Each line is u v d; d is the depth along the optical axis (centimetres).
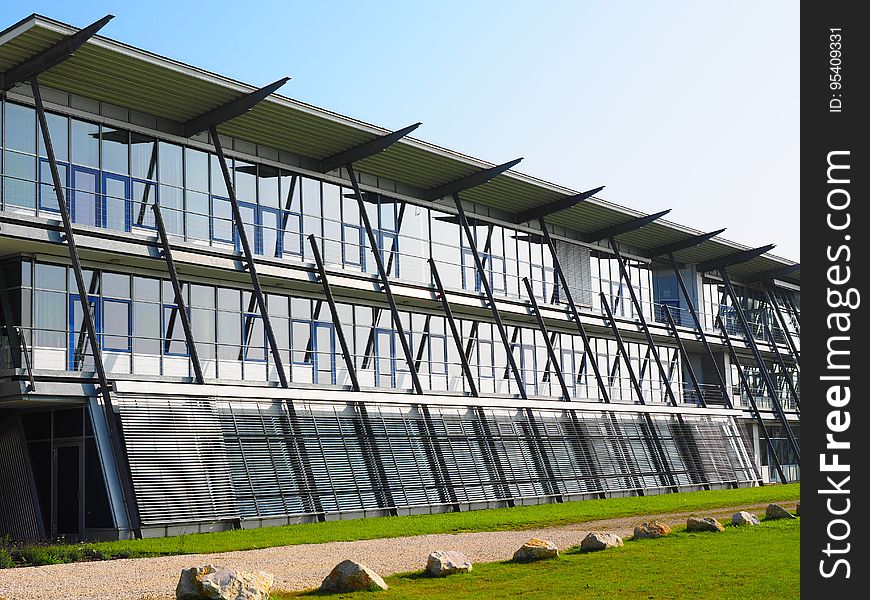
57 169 2748
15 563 1934
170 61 2844
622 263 4766
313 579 1605
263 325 3341
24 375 2608
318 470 3059
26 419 2789
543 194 4219
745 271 5881
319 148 3509
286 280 3338
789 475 5822
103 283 2914
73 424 2694
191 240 3136
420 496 3325
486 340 4241
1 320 2750
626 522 2714
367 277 3609
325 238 3594
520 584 1499
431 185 3981
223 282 3241
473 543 2178
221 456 2816
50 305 2783
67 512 2662
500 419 3816
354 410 3288
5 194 2697
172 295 3088
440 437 3522
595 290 4872
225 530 2727
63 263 2830
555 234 4694
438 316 4031
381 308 3778
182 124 3175
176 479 2675
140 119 3072
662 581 1503
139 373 2955
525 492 3725
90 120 2927
